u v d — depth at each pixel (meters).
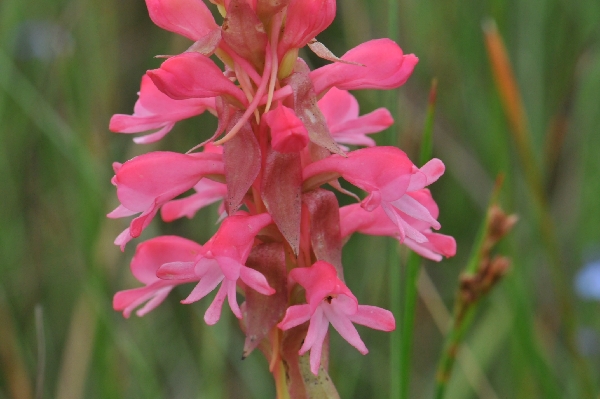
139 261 0.30
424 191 0.30
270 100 0.28
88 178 0.39
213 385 0.38
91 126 0.45
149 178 0.28
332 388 0.29
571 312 0.36
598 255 0.43
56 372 0.43
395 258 0.33
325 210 0.28
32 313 0.45
